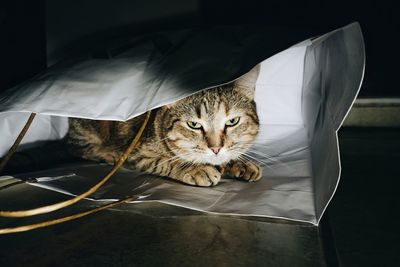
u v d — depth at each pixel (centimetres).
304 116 51
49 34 60
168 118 47
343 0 99
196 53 37
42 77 40
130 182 41
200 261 25
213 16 72
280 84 52
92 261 25
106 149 50
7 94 39
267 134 52
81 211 33
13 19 60
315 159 39
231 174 43
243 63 34
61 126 54
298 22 98
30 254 26
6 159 40
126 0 59
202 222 31
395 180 41
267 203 34
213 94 46
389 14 98
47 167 46
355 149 54
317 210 31
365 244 27
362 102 68
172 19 59
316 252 26
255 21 91
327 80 38
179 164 44
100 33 60
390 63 93
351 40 31
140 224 31
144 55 40
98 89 36
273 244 27
